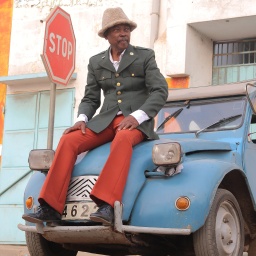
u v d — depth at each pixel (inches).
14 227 462.9
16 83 481.1
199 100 265.1
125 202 193.2
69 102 459.5
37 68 478.3
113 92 219.6
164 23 447.5
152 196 194.4
